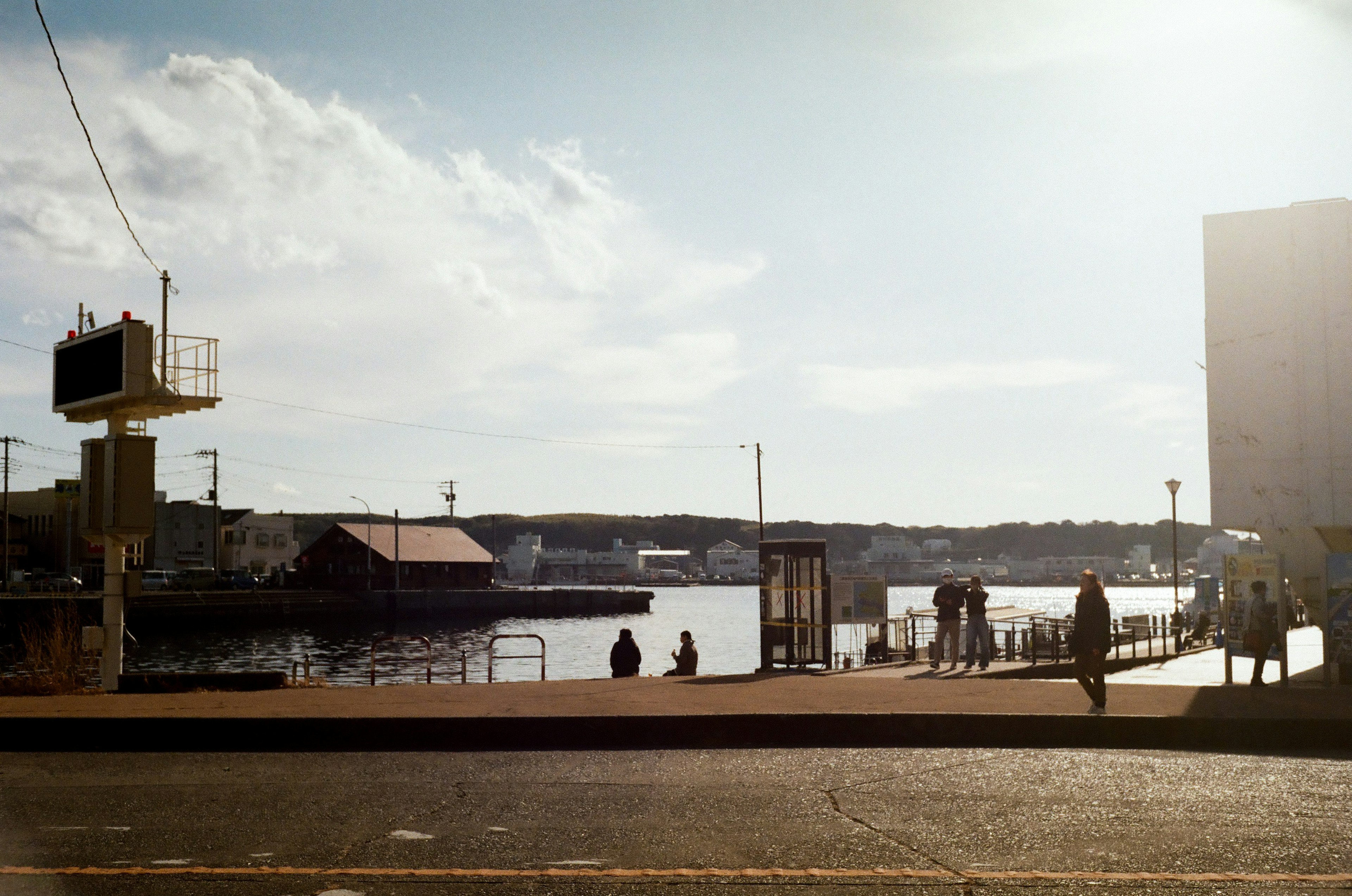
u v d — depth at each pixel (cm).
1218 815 739
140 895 547
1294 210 2008
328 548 11869
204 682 1653
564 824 712
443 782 862
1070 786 844
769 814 743
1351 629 1518
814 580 2197
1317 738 1074
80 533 1930
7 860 616
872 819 725
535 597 11438
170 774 907
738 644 6869
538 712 1124
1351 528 1942
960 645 2911
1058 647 2636
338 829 697
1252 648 1531
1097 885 570
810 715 1092
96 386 1933
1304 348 1977
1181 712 1134
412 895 552
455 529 13438
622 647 1952
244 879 578
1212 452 2022
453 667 4912
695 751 1027
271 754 1015
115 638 1877
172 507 12112
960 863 613
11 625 5759
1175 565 4034
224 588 9962
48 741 1076
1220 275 2044
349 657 5753
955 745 1079
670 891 559
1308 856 629
